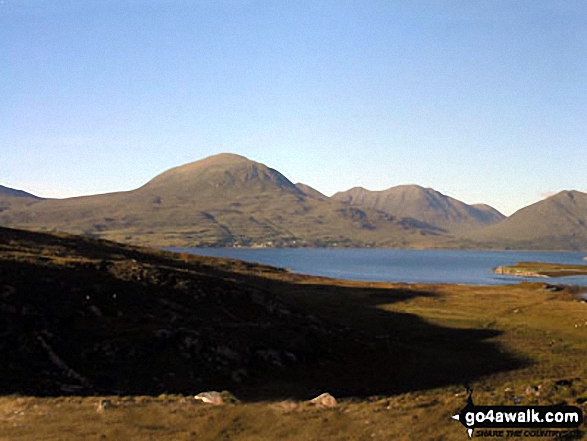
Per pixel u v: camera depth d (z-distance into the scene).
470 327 63.53
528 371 41.50
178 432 19.64
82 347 36.31
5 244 69.06
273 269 127.50
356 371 41.88
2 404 24.59
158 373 35.12
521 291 104.56
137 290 49.53
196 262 109.19
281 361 41.66
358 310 73.25
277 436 18.84
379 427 19.12
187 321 45.03
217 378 36.34
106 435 19.31
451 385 37.00
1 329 35.19
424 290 104.56
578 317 71.12
